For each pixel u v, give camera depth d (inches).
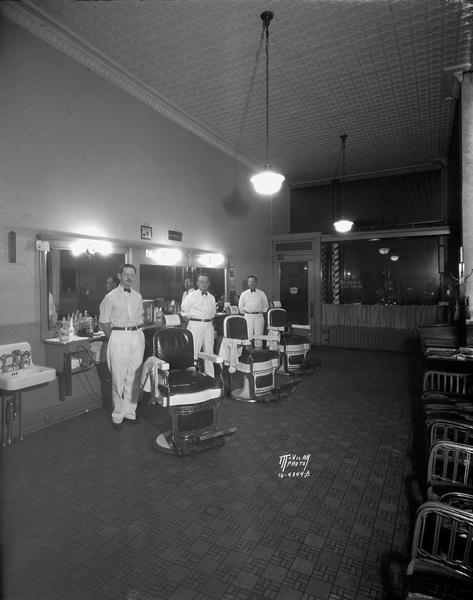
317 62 182.1
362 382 215.0
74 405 164.6
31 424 146.4
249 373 179.0
